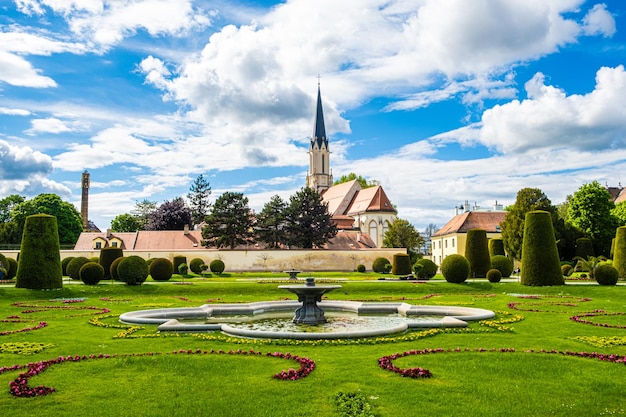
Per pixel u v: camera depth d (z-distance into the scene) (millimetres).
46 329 18938
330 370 12125
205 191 111875
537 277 37594
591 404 9789
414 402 9852
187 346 15250
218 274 56750
